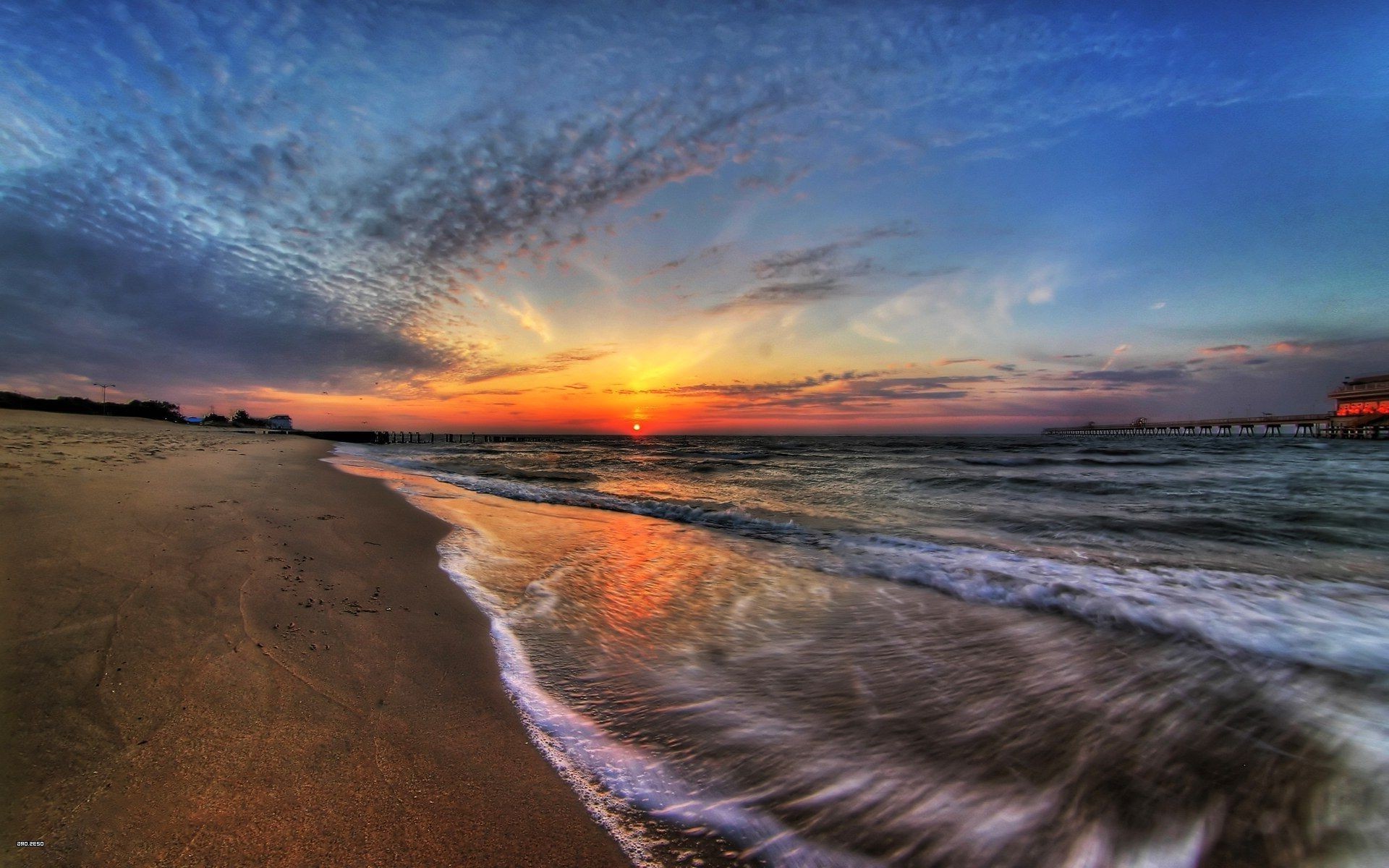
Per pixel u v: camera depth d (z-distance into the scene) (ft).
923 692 10.52
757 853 6.34
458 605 14.46
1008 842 6.63
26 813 5.90
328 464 55.01
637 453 123.95
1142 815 7.19
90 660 8.98
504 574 18.01
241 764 7.14
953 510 34.73
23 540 14.24
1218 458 86.48
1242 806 7.45
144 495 22.03
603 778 7.60
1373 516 31.32
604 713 9.43
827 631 13.65
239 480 30.96
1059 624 14.33
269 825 6.20
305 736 7.92
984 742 8.81
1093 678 11.21
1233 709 10.07
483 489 42.29
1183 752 8.71
